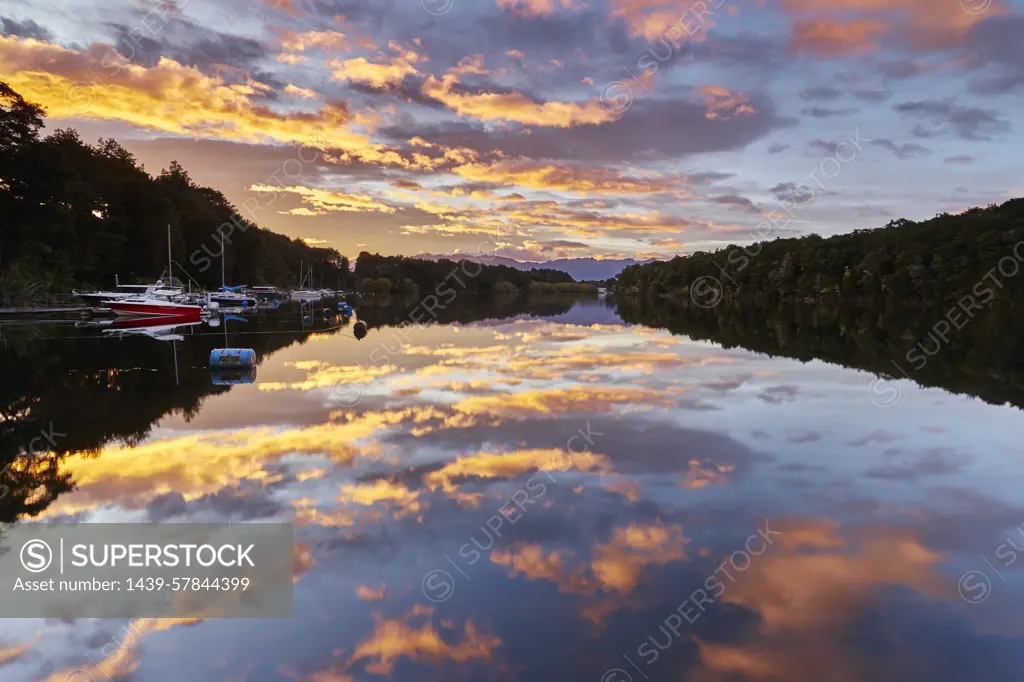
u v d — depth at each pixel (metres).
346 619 7.22
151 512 10.41
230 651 6.63
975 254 83.75
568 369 27.11
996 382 24.03
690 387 22.62
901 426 16.80
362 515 10.28
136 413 17.78
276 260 135.62
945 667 6.41
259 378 23.97
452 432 15.80
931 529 9.91
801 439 15.39
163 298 60.66
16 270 57.97
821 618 7.28
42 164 62.81
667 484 11.95
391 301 122.12
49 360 28.23
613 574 8.27
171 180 120.12
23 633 7.04
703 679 6.16
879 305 101.44
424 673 6.22
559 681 6.10
